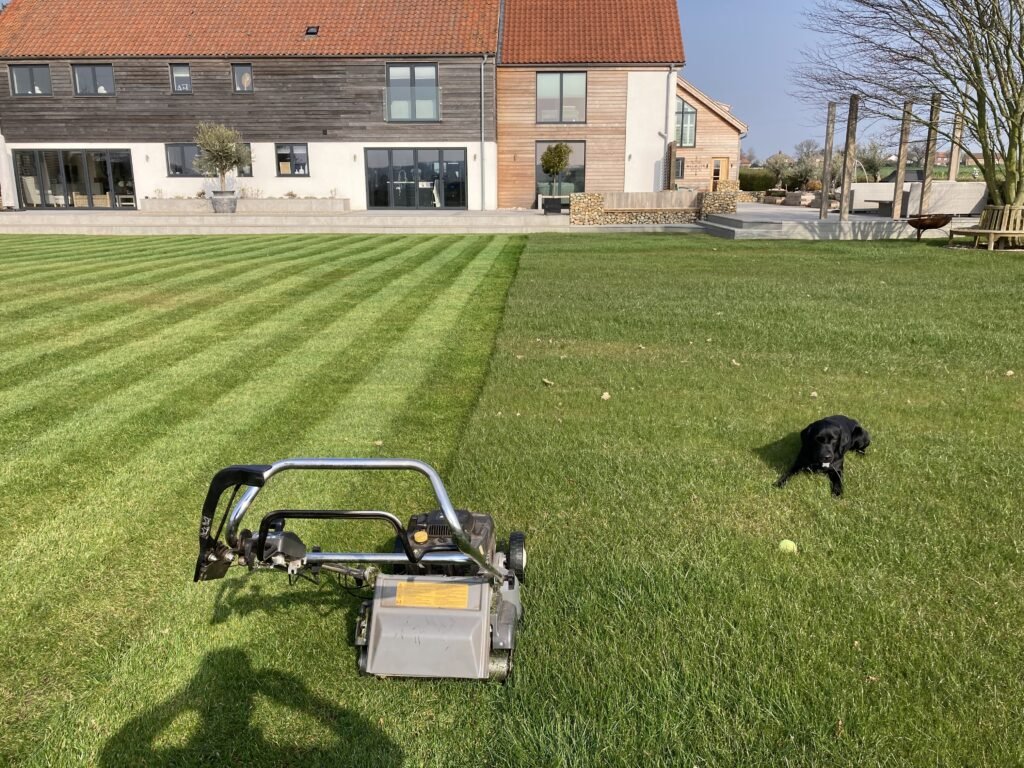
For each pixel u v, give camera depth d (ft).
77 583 10.91
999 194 57.31
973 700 8.25
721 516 12.66
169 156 96.12
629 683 8.62
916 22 56.03
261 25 95.81
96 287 36.50
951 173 84.58
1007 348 23.68
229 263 46.29
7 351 24.22
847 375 21.21
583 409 18.35
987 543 11.57
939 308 30.53
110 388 20.39
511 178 99.30
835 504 13.04
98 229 75.31
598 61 94.27
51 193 97.86
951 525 12.22
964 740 7.70
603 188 99.25
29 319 28.99
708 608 9.99
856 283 37.76
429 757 7.66
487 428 16.93
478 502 13.19
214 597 10.52
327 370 22.17
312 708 8.36
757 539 11.85
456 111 93.86
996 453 15.25
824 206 71.92
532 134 97.55
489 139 94.68
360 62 92.53
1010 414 17.70
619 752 7.61
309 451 15.85
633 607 10.00
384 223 76.48
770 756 7.56
